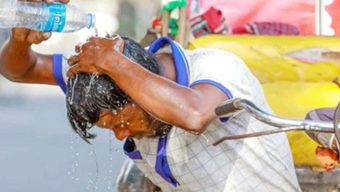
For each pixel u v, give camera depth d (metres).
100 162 7.12
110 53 2.95
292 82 4.42
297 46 4.51
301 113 4.16
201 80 3.11
